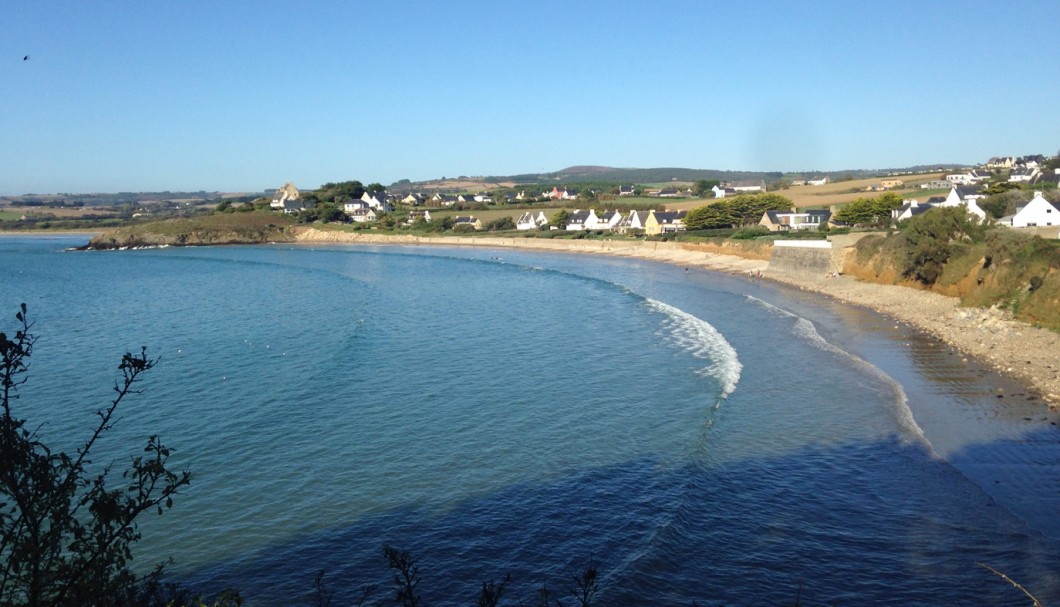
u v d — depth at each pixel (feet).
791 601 44.24
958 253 156.87
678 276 236.02
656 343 117.91
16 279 255.29
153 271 283.18
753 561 48.78
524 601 44.75
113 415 81.56
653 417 78.69
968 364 100.58
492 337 125.39
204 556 51.01
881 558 49.01
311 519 56.39
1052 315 112.27
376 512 57.52
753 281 216.95
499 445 71.26
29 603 21.89
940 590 45.01
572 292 192.34
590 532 53.36
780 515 55.42
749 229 344.49
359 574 48.73
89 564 23.13
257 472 65.21
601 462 66.39
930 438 71.20
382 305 169.99
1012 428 73.36
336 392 90.02
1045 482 60.34
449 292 196.03
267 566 49.73
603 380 94.32
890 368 99.35
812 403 83.25
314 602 45.52
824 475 62.90
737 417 78.48
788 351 110.73
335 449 70.64
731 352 109.29
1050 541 50.49
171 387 93.45
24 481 22.24
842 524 53.93
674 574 47.19
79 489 60.59
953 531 52.47
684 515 55.21
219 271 279.69
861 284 184.34
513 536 53.21
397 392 89.76
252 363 107.04
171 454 69.62
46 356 114.52
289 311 162.09
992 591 44.68
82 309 171.42
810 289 192.13
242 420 79.41
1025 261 130.21
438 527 54.85
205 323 146.61
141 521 55.98
